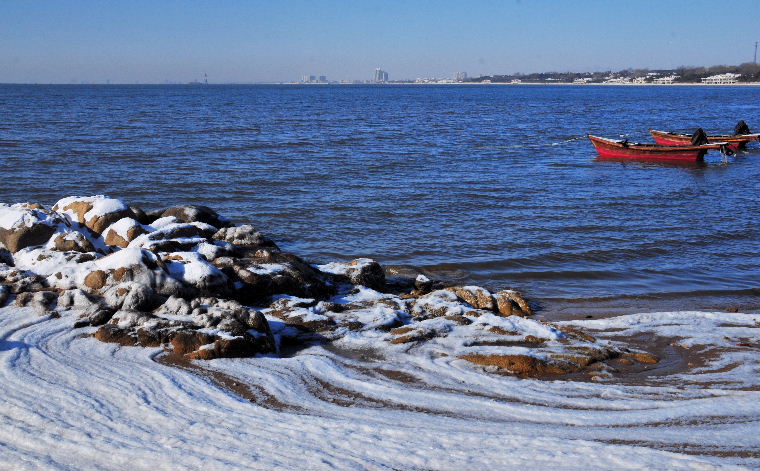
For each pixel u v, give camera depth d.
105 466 6.20
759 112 86.69
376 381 8.43
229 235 14.93
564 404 7.77
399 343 9.78
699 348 10.22
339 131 51.22
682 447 6.57
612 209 22.64
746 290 14.39
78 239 12.56
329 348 9.70
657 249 17.58
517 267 15.86
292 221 20.06
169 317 9.83
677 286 14.63
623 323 11.53
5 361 8.48
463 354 9.30
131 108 84.94
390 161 33.53
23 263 12.16
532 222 20.33
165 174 27.67
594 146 39.59
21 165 29.11
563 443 6.56
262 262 12.57
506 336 10.12
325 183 26.42
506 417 7.35
